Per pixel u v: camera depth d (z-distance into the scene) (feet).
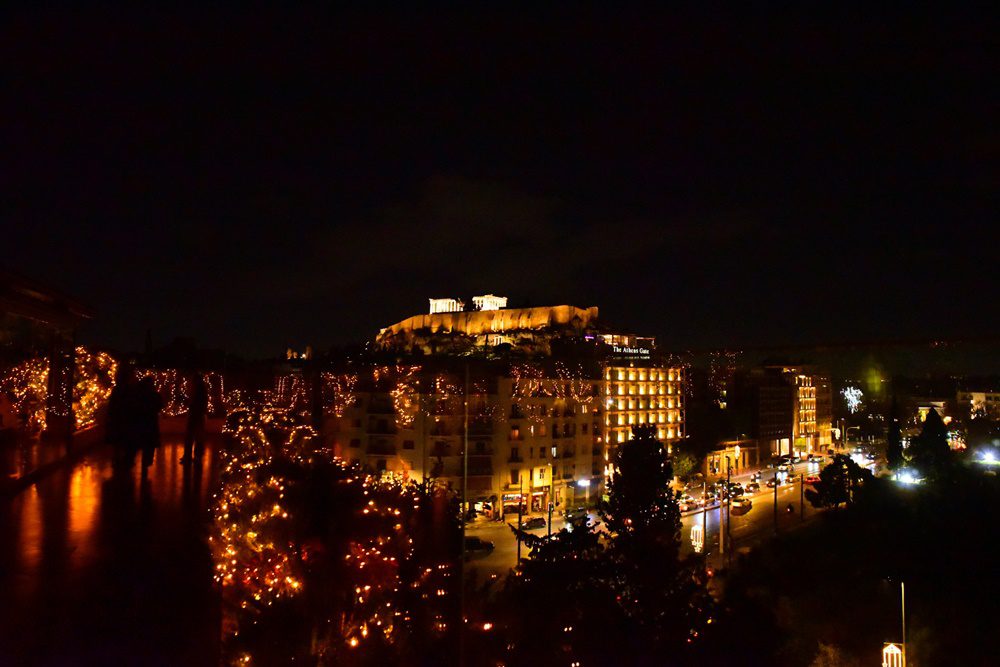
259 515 29.30
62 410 51.24
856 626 96.99
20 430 42.22
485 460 191.42
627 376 252.83
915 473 176.65
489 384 196.03
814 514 196.13
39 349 46.29
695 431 279.69
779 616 99.81
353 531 30.37
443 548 42.24
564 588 60.23
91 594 23.15
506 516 192.95
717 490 222.48
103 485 42.01
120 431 43.27
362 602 28.60
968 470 128.57
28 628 20.42
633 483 79.00
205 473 47.85
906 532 109.50
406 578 34.01
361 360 197.26
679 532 80.53
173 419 82.38
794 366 350.43
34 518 32.89
